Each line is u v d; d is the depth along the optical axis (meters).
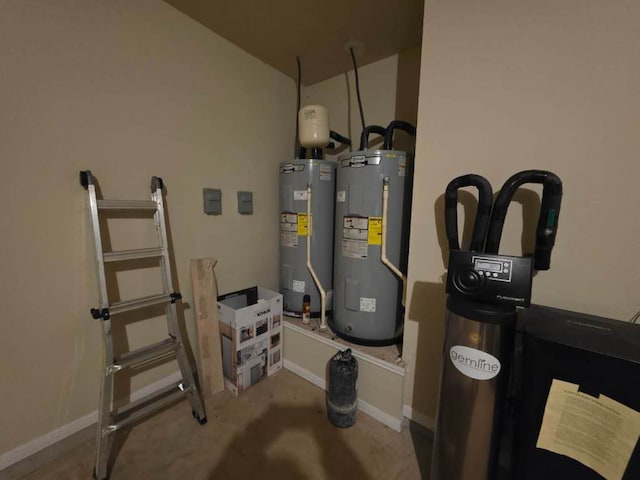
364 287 1.60
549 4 0.93
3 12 1.01
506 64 1.03
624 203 0.87
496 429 0.86
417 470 1.21
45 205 1.16
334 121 2.23
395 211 1.55
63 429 1.27
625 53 0.83
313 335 1.74
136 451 1.27
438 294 1.30
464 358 0.86
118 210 1.38
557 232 0.99
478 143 1.11
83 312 1.30
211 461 1.23
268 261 2.20
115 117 1.33
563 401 0.70
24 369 1.16
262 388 1.72
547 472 0.74
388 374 1.43
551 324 0.79
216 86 1.74
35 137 1.12
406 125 1.63
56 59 1.14
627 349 0.65
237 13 1.52
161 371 1.63
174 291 1.56
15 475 1.14
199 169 1.70
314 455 1.27
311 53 1.89
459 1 1.10
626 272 0.89
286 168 1.92
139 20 1.37
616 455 0.64
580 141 0.92
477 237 0.97
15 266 1.11
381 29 1.63
